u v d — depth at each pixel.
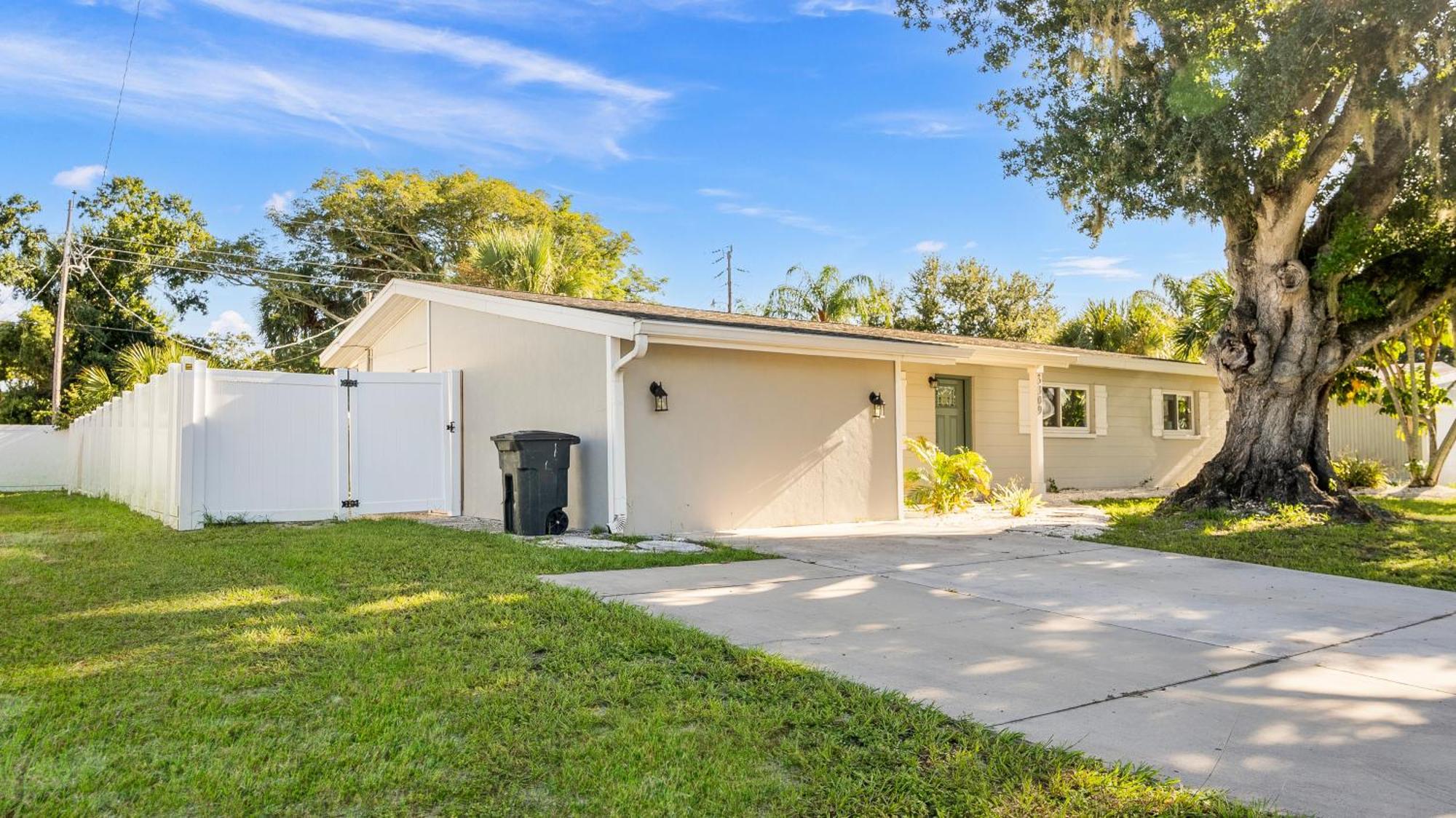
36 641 4.53
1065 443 16.77
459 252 32.28
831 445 10.95
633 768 3.00
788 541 9.06
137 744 3.16
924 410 14.71
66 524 10.50
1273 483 10.98
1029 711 3.66
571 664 4.19
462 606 5.34
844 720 3.52
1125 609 5.77
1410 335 15.52
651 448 9.45
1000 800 2.77
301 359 33.75
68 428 22.08
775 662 4.25
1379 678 4.20
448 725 3.38
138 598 5.61
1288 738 3.37
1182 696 3.90
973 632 5.06
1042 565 7.56
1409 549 8.39
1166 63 9.66
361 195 32.03
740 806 2.72
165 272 32.94
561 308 9.77
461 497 12.08
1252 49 8.93
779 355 10.57
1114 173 9.52
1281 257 10.65
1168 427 18.89
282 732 3.29
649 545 8.38
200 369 9.91
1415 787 2.91
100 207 32.28
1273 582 6.80
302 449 10.57
